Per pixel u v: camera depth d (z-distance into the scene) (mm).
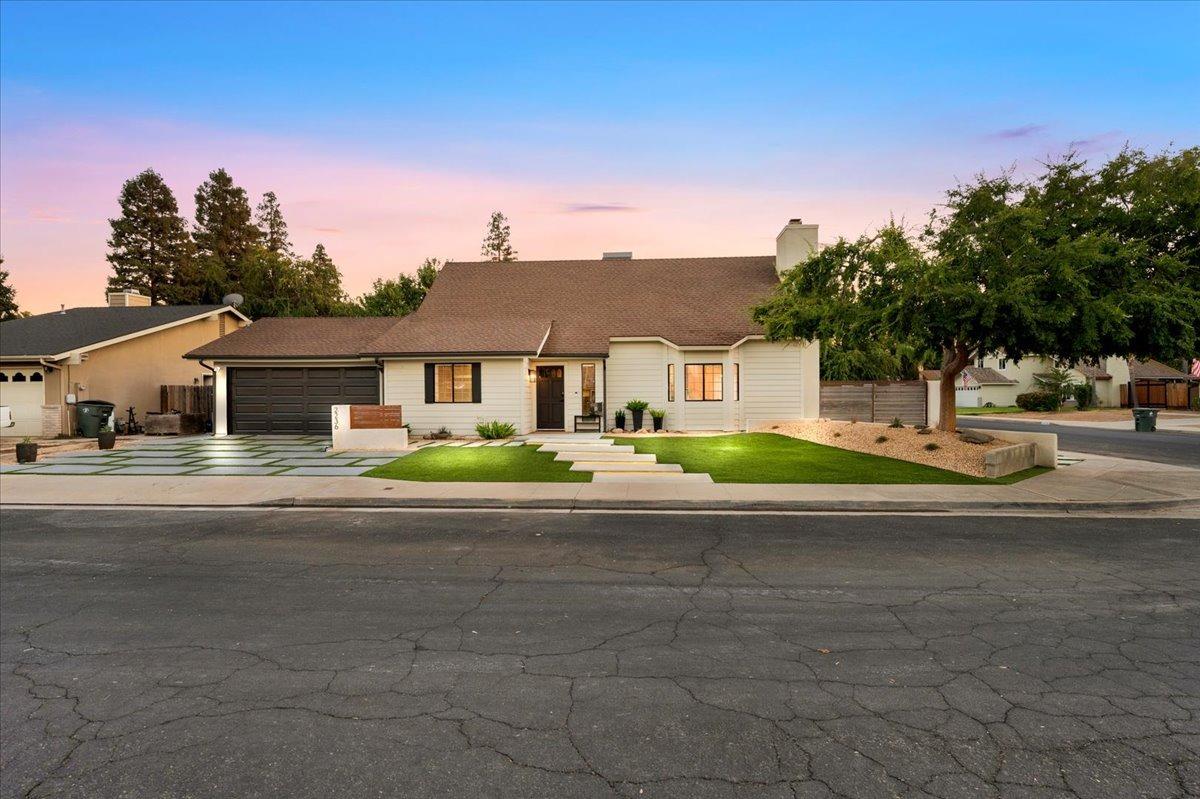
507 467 13625
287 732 3500
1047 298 12000
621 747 3338
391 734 3475
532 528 8773
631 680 4121
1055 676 4164
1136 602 5668
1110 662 4387
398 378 20203
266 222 65250
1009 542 7906
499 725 3562
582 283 25078
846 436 17203
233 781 3064
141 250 57688
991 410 47812
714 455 15242
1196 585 6180
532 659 4461
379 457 15875
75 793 2971
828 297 15188
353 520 9352
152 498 10828
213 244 61000
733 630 5008
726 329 21531
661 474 12727
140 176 57500
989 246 12234
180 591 6086
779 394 21469
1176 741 3381
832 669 4277
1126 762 3191
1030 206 12586
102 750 3340
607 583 6281
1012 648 4629
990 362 56344
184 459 15625
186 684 4105
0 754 3301
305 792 2975
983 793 2943
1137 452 17828
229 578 6508
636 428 20844
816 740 3396
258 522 9242
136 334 23406
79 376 21797
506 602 5715
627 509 10102
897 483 11734
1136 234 12688
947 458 13609
